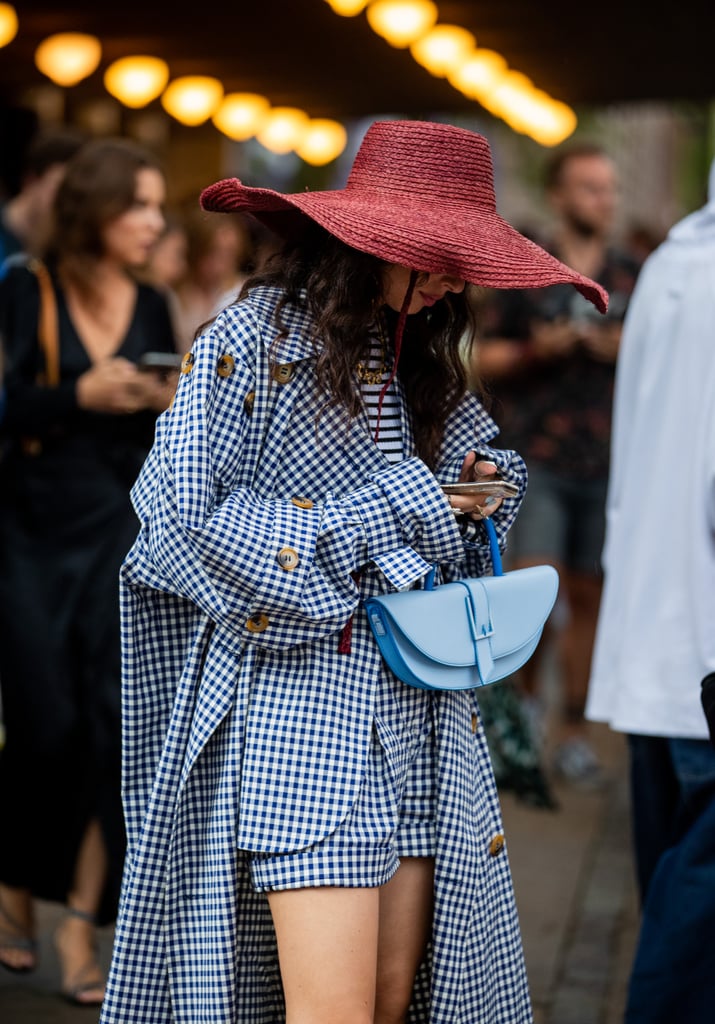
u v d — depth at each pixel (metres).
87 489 5.84
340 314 3.85
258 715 3.74
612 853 8.16
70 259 5.98
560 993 6.13
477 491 3.93
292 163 23.38
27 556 5.83
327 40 13.61
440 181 3.98
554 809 8.85
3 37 12.49
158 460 3.76
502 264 3.78
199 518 3.60
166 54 14.02
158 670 3.91
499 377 9.56
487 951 4.00
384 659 3.85
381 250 3.70
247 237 7.84
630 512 5.69
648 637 5.38
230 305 3.90
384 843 3.73
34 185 7.01
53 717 5.71
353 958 3.63
